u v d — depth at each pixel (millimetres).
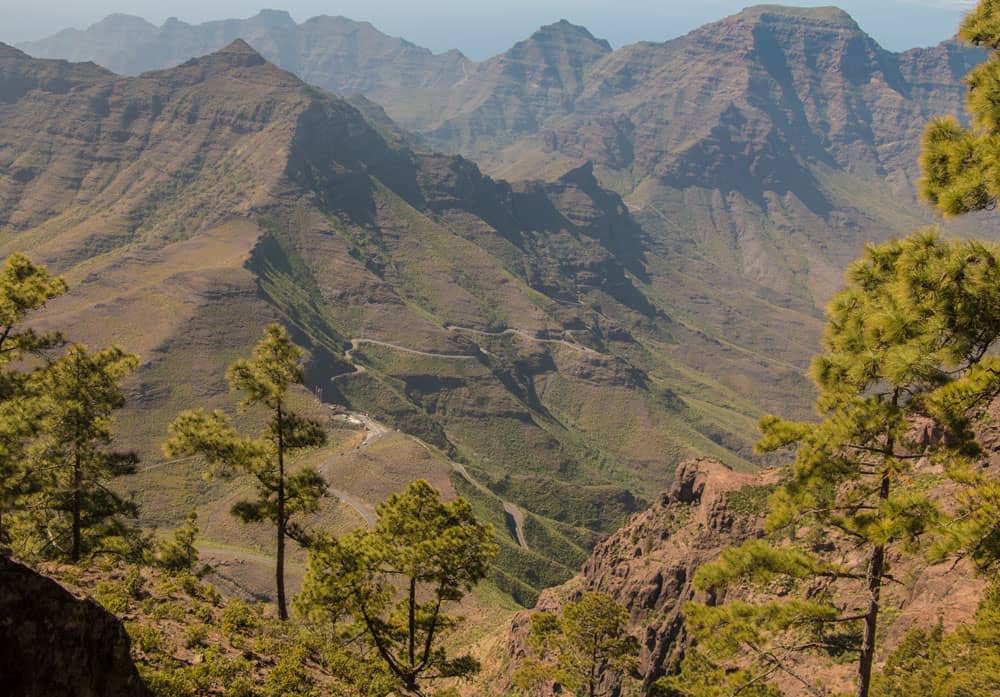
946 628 43938
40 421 39344
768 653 29688
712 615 29938
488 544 38906
